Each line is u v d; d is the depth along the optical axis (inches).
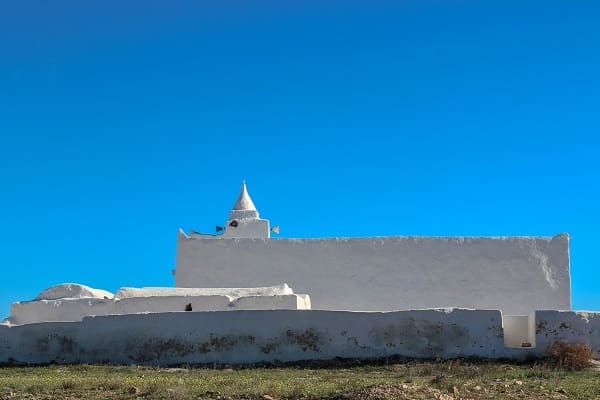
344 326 956.0
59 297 1198.3
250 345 967.0
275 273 1290.6
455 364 879.1
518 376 788.0
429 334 941.8
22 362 1015.0
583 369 853.2
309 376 829.2
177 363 971.9
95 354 1002.7
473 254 1268.5
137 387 701.3
